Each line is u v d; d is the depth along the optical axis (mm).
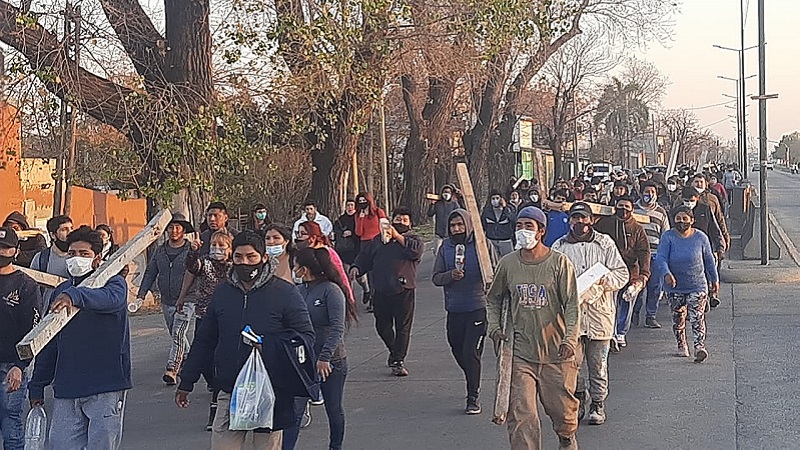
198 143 16000
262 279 5762
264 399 5582
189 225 11148
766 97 20062
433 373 10969
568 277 6598
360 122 19062
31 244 10516
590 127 91188
